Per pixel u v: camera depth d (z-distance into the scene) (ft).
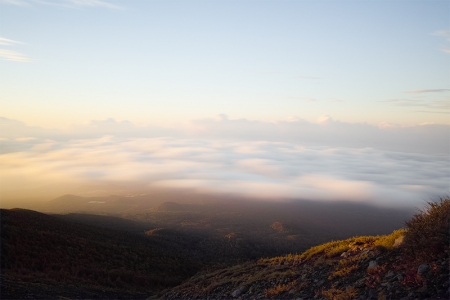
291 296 36.19
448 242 30.63
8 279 62.75
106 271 93.20
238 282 48.42
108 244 132.26
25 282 63.21
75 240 119.34
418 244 32.04
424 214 36.27
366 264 36.29
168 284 95.96
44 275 76.54
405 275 29.76
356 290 31.01
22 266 80.69
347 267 37.35
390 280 30.25
